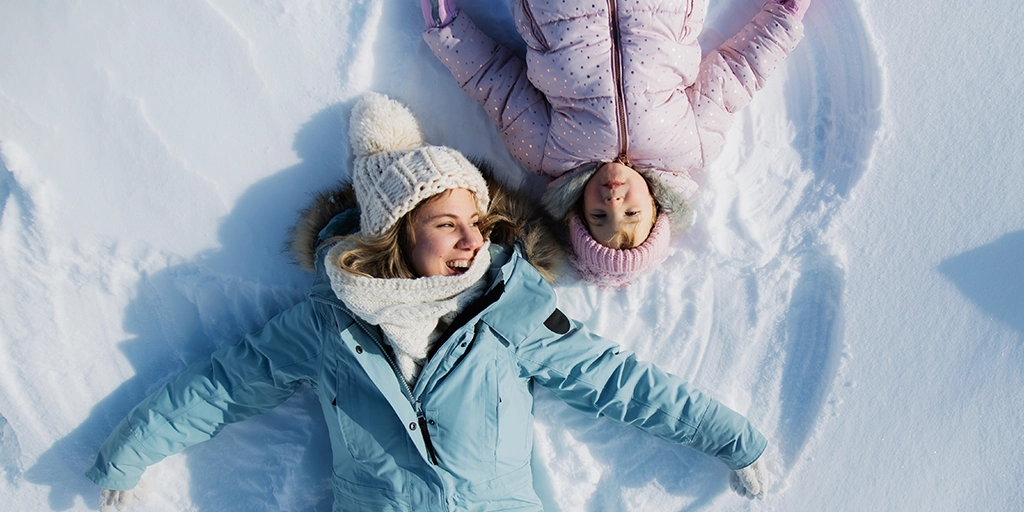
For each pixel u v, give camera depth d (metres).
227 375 1.54
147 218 1.63
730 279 1.76
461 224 1.41
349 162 1.65
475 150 1.75
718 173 1.75
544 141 1.64
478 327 1.50
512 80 1.64
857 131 1.76
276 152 1.64
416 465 1.47
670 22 1.54
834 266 1.74
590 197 1.58
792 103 1.77
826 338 1.75
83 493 1.67
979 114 1.72
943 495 1.68
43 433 1.66
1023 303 1.70
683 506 1.71
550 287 1.52
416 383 1.47
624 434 1.74
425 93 1.70
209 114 1.63
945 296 1.71
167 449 1.55
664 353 1.76
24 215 1.61
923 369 1.71
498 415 1.50
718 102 1.64
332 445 1.57
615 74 1.54
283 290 1.68
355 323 1.46
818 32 1.75
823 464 1.71
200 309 1.68
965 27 1.73
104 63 1.61
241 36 1.62
